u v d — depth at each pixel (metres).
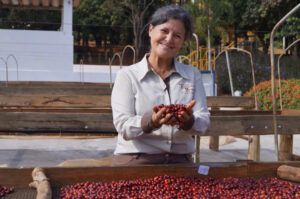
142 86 3.15
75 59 28.56
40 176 2.64
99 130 5.32
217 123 4.99
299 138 9.49
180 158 3.23
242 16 20.33
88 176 2.81
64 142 8.26
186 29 3.16
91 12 28.38
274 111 4.26
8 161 6.77
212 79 13.27
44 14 25.98
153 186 2.70
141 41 23.44
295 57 18.97
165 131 3.14
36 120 5.14
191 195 2.60
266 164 3.05
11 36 14.58
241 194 2.63
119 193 2.59
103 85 10.77
